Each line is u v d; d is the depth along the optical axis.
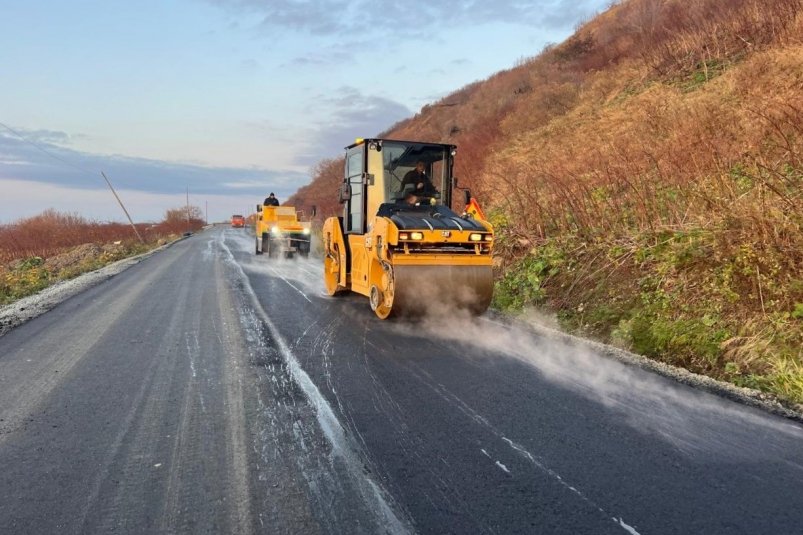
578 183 10.73
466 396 4.73
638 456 3.58
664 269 7.25
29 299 11.24
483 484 3.22
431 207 8.39
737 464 3.46
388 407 4.48
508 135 22.39
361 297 10.24
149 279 13.69
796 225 6.31
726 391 4.79
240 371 5.49
